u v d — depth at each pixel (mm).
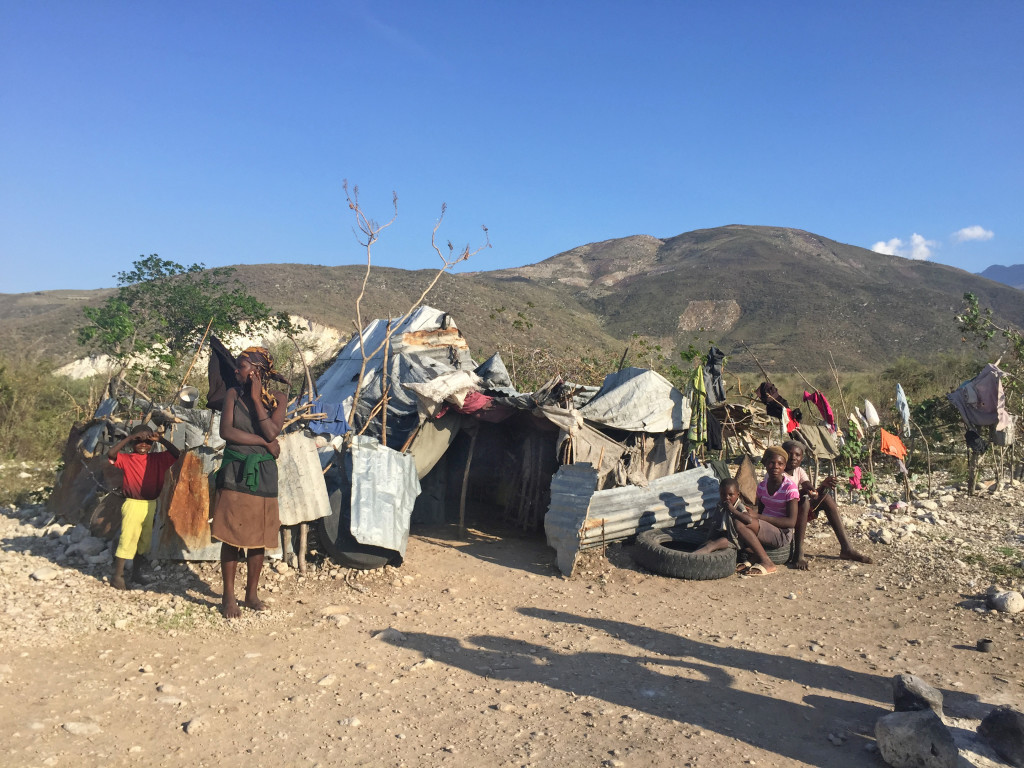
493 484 9500
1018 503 10289
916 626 5809
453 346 9508
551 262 174750
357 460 7070
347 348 10562
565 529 7352
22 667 4559
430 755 3709
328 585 6555
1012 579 6914
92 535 7195
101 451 7895
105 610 5609
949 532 8773
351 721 4043
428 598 6371
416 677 4703
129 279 21422
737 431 9438
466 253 9047
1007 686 4648
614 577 7137
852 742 3895
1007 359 13977
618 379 8852
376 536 6770
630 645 5344
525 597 6520
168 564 6684
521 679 4703
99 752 3621
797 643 5426
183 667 4734
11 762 3455
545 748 3787
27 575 6352
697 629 5715
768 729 4031
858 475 10531
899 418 13766
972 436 10820
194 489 6500
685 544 8117
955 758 3572
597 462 8055
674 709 4273
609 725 4059
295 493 6605
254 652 5027
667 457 8656
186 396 7359
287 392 6277
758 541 7426
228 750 3711
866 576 7207
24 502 9336
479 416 8461
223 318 21250
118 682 4449
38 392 14609
